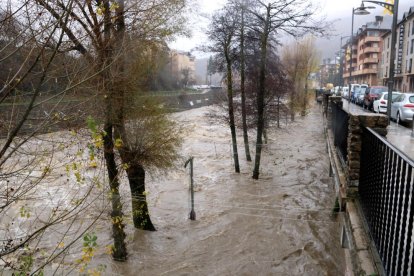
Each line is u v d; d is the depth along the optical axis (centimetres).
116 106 783
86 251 402
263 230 992
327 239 916
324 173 1562
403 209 337
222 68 1845
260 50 1677
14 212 862
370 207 476
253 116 1967
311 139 2388
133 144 954
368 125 571
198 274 798
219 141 2364
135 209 968
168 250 909
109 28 653
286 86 2403
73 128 562
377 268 378
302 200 1226
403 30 4906
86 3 529
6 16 368
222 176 1580
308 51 3666
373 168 477
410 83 4659
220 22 1578
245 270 807
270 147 2102
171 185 1409
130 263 834
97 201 888
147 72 931
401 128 1488
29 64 448
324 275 776
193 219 1088
